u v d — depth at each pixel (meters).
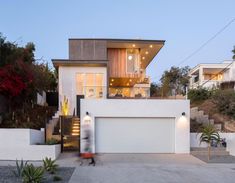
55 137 19.36
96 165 14.45
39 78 22.30
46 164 12.54
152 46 26.34
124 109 18.72
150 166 14.24
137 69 27.27
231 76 44.31
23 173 10.55
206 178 11.72
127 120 18.92
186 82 47.03
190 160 16.33
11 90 18.33
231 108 22.41
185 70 49.41
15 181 10.52
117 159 16.44
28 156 15.81
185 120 18.88
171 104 18.92
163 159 16.56
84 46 25.55
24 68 19.30
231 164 15.19
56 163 14.80
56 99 27.52
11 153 15.80
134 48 27.41
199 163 15.45
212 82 41.50
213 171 13.14
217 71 47.03
